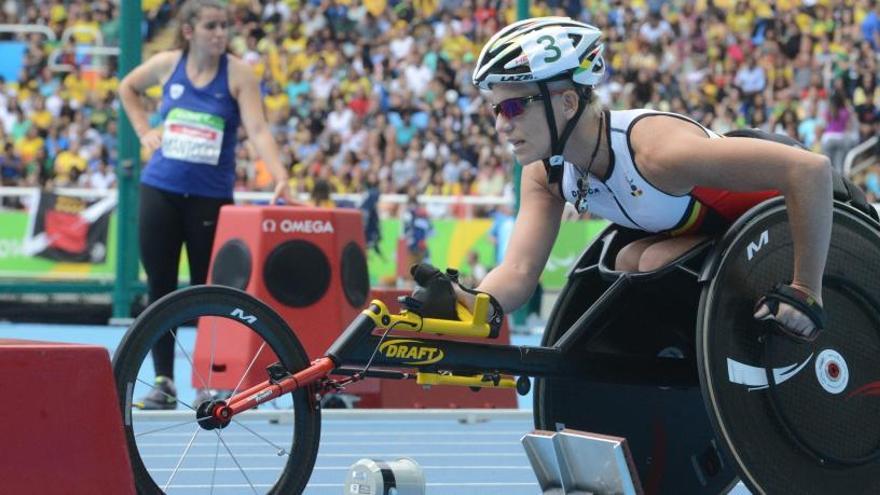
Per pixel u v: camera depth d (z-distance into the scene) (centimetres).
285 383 716
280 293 1430
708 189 771
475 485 1103
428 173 3541
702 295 759
